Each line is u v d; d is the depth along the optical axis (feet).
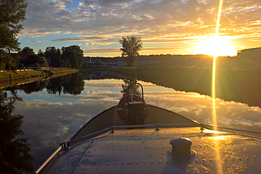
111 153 7.56
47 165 7.50
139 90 53.78
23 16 86.79
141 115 19.11
